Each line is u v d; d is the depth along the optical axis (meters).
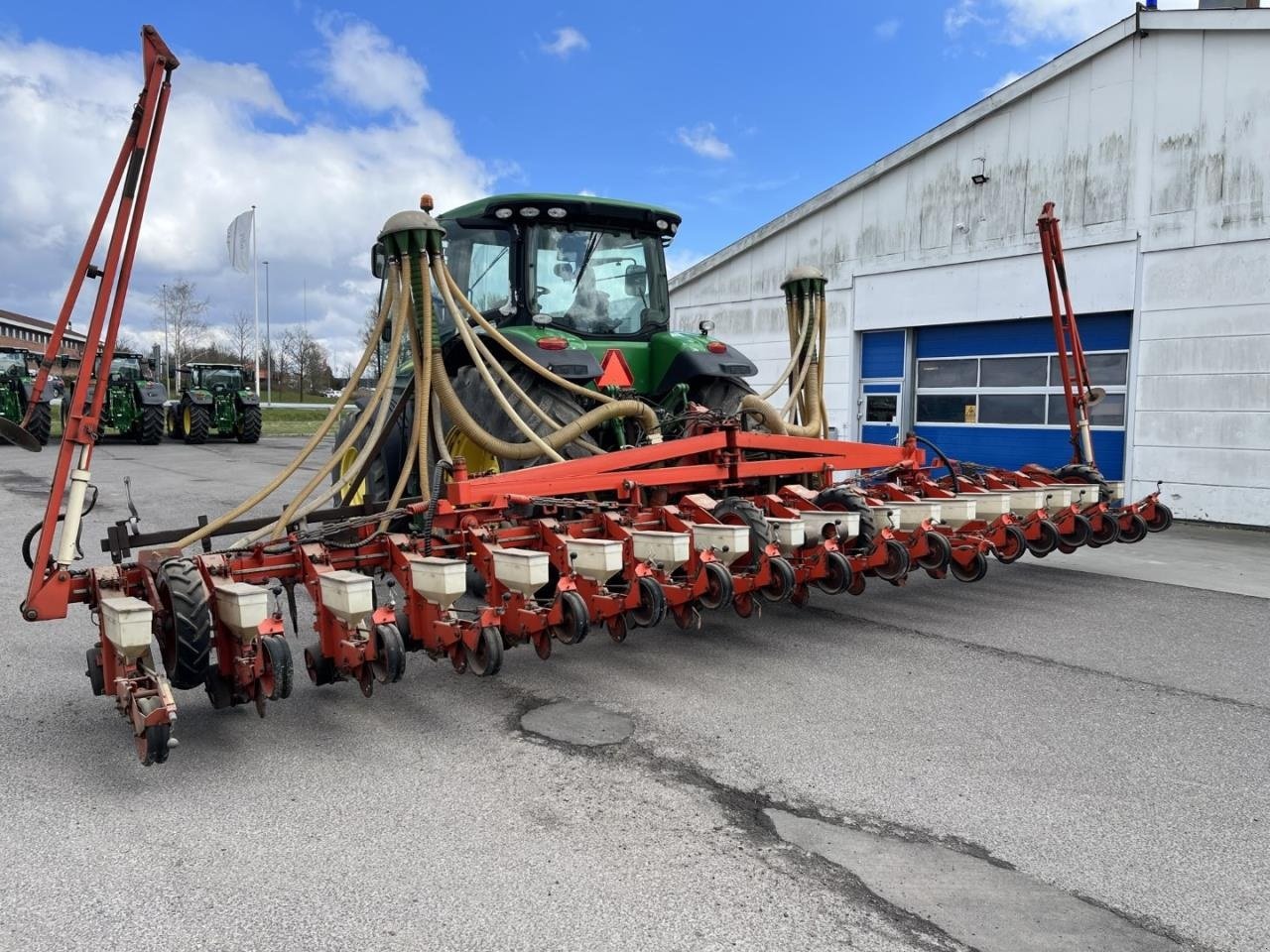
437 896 2.42
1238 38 9.35
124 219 3.37
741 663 4.50
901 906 2.40
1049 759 3.36
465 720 3.71
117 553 4.07
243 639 3.27
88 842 2.70
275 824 2.81
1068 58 10.54
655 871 2.56
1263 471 9.40
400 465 6.11
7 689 4.05
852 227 13.02
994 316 11.54
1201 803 3.01
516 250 5.89
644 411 5.12
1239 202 9.42
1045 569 7.18
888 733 3.59
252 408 20.47
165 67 3.36
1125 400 10.48
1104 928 2.31
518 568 3.58
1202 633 5.19
